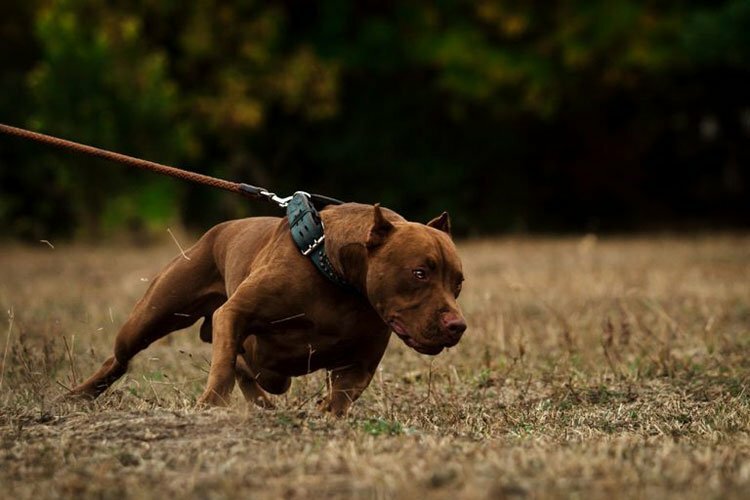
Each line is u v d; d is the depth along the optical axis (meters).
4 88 29.66
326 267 6.30
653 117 34.94
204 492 4.74
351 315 6.39
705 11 30.98
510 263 20.31
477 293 14.67
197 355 10.04
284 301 6.36
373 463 5.04
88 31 28.17
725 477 4.86
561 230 35.75
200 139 32.09
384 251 6.05
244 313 6.37
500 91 32.19
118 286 16.31
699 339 10.41
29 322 11.99
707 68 32.47
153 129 27.27
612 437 6.21
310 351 6.49
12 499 4.73
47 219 29.50
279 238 6.64
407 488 4.64
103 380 7.77
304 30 33.84
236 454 5.32
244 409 6.04
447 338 5.91
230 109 30.84
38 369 8.51
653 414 7.23
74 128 26.34
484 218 34.59
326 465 5.08
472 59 31.45
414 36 32.66
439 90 33.56
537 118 33.97
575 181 35.81
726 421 6.75
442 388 8.48
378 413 7.18
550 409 7.46
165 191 27.62
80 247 26.36
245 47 31.11
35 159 28.94
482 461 5.12
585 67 31.80
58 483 4.90
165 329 7.58
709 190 35.94
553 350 10.12
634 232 34.25
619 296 13.28
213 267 7.42
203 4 30.95
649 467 5.01
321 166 34.62
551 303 13.14
